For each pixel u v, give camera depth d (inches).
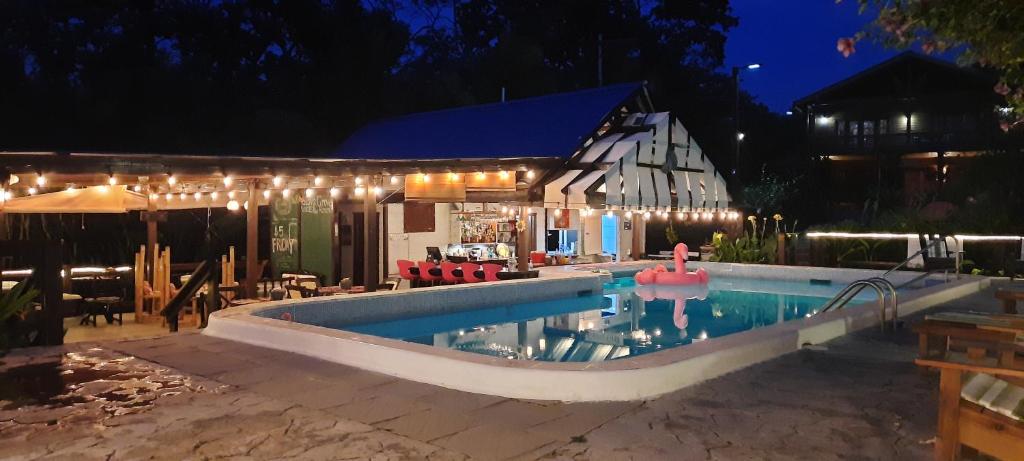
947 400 161.5
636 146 731.4
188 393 246.7
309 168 470.0
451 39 1582.2
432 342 434.9
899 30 223.1
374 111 1131.9
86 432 205.0
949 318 230.1
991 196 972.6
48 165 371.2
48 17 890.7
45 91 848.3
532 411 223.9
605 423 211.2
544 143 718.5
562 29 1572.3
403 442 195.8
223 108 973.8
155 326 484.1
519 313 562.6
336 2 1138.0
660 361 249.9
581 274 654.5
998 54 230.1
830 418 213.6
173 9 960.3
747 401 232.4
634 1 1708.9
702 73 1696.6
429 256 773.9
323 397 241.6
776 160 1740.9
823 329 337.1
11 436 201.3
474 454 186.4
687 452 186.2
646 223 1106.7
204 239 799.7
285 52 1097.4
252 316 363.9
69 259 650.8
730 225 916.6
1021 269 642.8
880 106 1423.5
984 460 169.0
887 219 833.5
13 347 327.0
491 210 869.8
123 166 392.2
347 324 451.8
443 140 815.7
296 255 761.6
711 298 650.2
